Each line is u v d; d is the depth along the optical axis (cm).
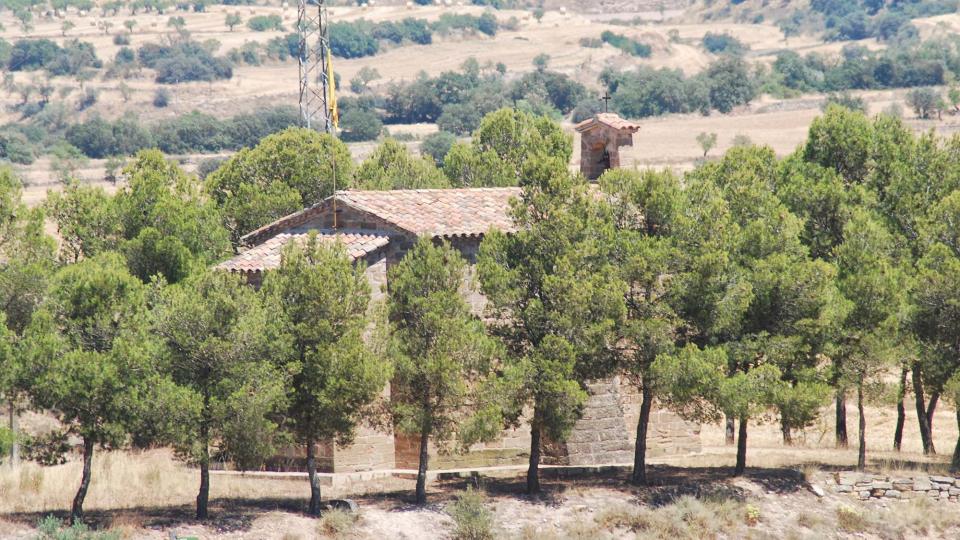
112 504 7912
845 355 8931
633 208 8906
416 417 7894
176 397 7262
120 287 7581
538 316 8244
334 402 7556
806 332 8738
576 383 8062
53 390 7188
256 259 8831
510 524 7912
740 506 8394
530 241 8388
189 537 7119
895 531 8412
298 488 8562
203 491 7544
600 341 8294
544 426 8188
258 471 8962
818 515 8500
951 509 8706
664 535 7944
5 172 8912
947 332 9012
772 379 8406
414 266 8138
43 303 7975
